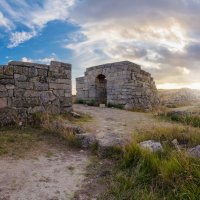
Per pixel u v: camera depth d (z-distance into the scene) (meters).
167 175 4.45
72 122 10.34
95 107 17.62
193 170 4.38
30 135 8.11
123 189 4.43
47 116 9.66
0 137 7.59
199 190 3.84
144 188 4.41
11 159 6.00
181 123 11.12
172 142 6.82
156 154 5.63
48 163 5.89
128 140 7.06
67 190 4.55
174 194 4.02
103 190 4.55
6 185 4.63
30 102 10.00
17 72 9.67
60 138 7.95
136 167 5.18
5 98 9.23
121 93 18.08
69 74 11.89
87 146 7.19
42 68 10.61
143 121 11.80
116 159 6.15
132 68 18.47
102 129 9.40
